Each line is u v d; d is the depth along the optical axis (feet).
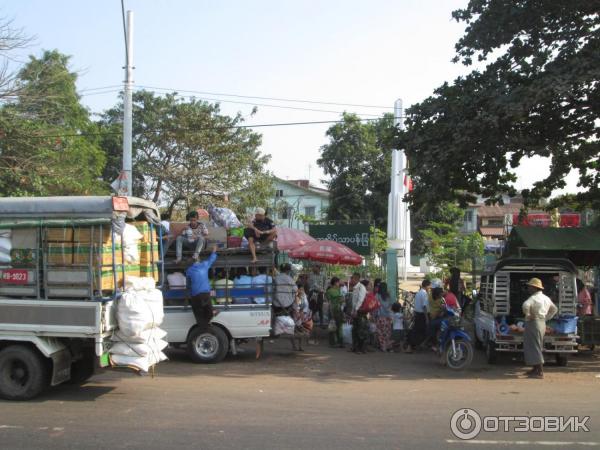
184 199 101.35
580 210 57.06
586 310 47.78
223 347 39.58
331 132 144.66
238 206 103.55
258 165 106.93
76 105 78.79
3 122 54.13
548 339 38.78
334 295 48.83
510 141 41.14
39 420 23.65
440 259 102.06
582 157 48.24
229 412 25.13
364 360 42.39
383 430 22.31
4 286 27.58
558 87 36.81
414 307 47.65
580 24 42.63
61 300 26.91
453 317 39.60
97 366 28.27
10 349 27.32
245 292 40.34
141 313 27.27
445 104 42.88
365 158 142.51
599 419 24.31
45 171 59.11
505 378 35.60
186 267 40.14
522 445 20.53
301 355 44.09
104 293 27.37
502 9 43.21
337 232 77.61
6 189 56.54
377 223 141.79
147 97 106.73
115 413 24.86
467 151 41.75
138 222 31.09
